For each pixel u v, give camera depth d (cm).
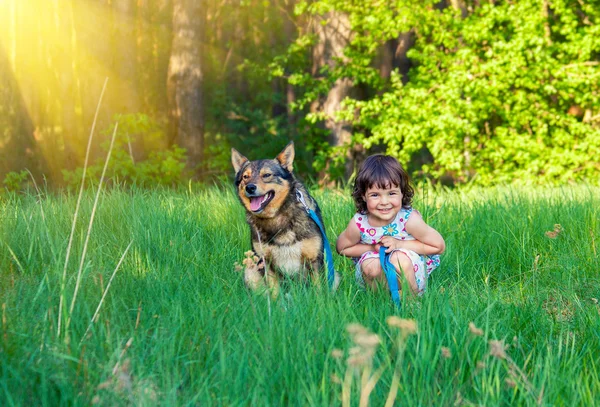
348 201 646
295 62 1998
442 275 471
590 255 504
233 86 2861
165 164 1414
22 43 1555
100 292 356
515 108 1540
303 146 2153
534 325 339
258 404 240
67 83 1531
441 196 747
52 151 1606
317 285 397
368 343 205
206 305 343
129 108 1540
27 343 280
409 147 1489
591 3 1549
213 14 2672
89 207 588
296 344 284
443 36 1527
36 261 459
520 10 1460
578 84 1505
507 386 252
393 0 1547
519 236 548
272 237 456
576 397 245
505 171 1523
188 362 273
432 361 268
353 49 1692
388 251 404
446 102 1472
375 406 241
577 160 1473
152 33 2245
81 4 1465
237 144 2414
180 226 552
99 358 277
